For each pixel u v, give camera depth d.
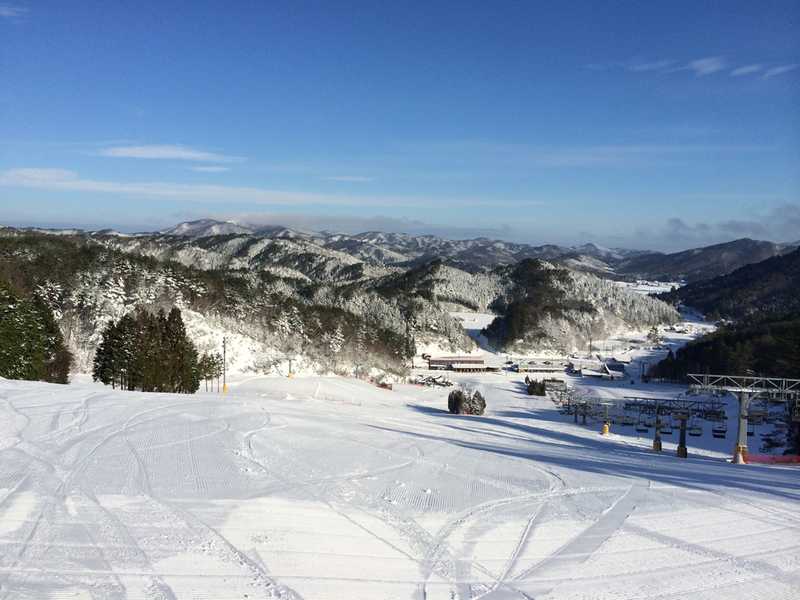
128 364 49.88
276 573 10.22
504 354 172.12
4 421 23.28
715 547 12.55
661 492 17.25
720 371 106.19
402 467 19.09
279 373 85.38
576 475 19.42
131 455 18.22
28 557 10.27
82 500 13.50
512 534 12.99
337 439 23.53
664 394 95.75
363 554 11.40
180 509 13.22
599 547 12.36
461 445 25.77
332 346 103.50
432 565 11.09
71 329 78.94
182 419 25.56
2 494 13.70
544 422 55.16
